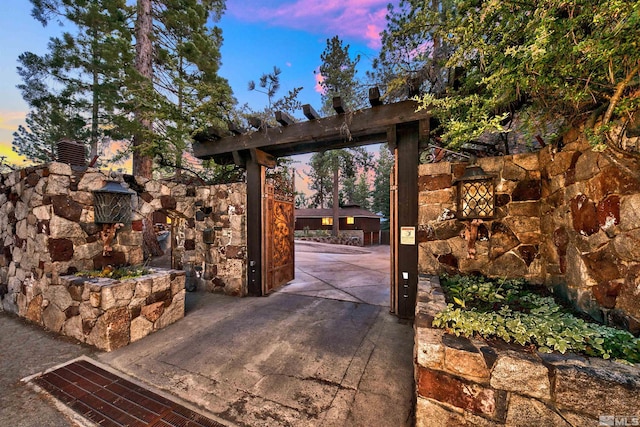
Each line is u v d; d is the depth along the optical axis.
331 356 2.38
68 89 6.71
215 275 4.54
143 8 6.07
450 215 2.73
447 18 2.10
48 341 2.71
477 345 1.33
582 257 1.71
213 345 2.62
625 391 1.02
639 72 1.25
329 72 6.41
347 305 3.83
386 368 2.19
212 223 4.60
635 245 1.32
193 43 6.48
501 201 2.52
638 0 0.97
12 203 3.56
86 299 2.62
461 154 3.30
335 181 15.46
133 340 2.72
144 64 6.09
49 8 5.69
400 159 3.22
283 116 3.58
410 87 2.80
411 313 3.20
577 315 1.68
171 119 4.96
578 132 1.77
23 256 3.35
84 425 1.61
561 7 1.27
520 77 1.48
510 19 1.54
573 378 1.10
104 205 3.17
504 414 1.23
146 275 3.05
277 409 1.73
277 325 3.10
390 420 1.63
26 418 1.66
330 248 11.40
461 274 2.65
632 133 1.33
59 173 2.99
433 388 1.38
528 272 2.40
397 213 3.29
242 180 5.08
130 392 1.91
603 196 1.52
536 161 2.39
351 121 3.25
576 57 1.32
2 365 2.27
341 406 1.75
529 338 1.32
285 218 5.17
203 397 1.86
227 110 4.62
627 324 1.35
